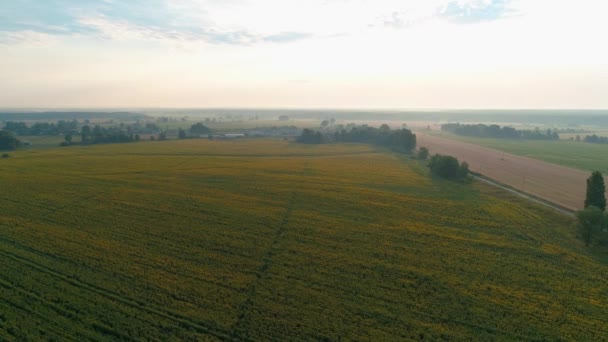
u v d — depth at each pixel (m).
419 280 38.78
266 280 37.91
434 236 52.00
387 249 47.03
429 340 28.97
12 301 32.69
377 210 64.56
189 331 29.42
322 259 43.50
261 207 65.19
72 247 45.34
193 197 71.56
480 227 56.34
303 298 34.59
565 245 49.38
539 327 30.84
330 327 30.33
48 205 63.94
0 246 44.94
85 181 84.38
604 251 47.09
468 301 34.81
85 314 31.28
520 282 38.69
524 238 51.88
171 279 37.69
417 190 80.62
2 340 27.55
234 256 43.88
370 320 31.41
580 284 38.44
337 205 67.25
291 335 29.17
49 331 28.88
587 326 31.08
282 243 48.31
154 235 50.44
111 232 51.19
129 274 38.50
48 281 36.56
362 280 38.41
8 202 65.00
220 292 35.31
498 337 29.48
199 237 49.94
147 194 73.38
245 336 28.81
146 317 31.03
